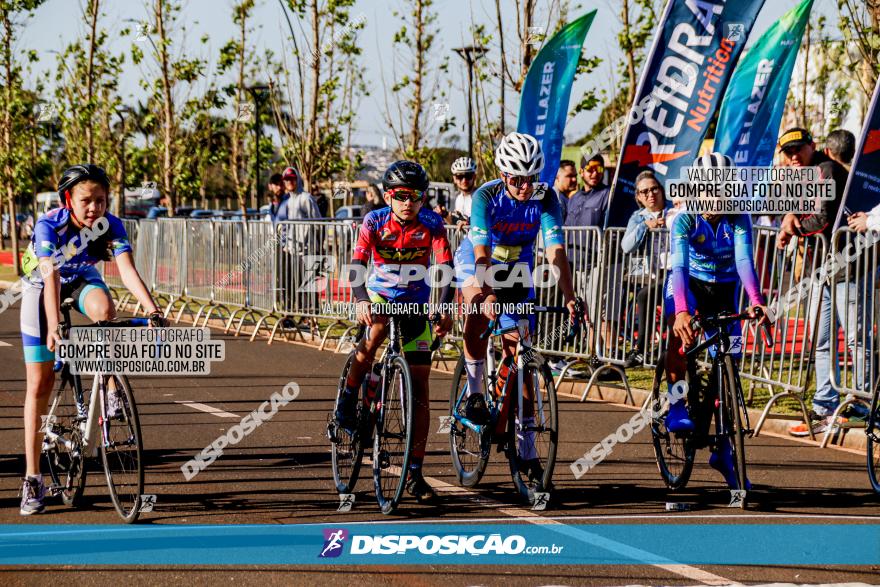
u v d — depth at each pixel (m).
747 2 12.86
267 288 17.12
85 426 6.84
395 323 7.11
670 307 7.57
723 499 7.32
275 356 15.25
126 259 6.86
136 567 5.73
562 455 8.83
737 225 7.30
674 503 7.04
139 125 29.11
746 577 5.55
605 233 11.96
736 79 14.15
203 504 7.11
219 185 71.06
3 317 20.45
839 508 7.04
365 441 7.16
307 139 25.50
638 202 11.98
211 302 18.77
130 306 22.44
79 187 6.64
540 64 14.49
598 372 11.77
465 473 7.83
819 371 9.94
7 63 28.88
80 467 6.94
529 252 7.65
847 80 22.50
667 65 13.03
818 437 9.57
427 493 7.27
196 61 26.62
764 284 10.92
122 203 29.64
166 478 7.86
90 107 28.06
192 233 19.28
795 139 10.28
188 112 27.31
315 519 6.76
